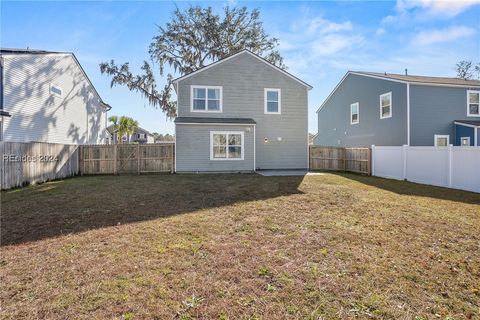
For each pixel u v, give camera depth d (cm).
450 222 527
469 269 338
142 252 384
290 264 347
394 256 373
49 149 1198
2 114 1285
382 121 1847
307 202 686
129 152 1527
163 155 1543
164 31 2405
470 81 1938
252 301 271
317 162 1756
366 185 1021
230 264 347
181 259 362
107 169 1512
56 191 887
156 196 773
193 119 1550
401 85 1698
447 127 1716
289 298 275
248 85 1641
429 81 1705
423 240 432
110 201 714
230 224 509
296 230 473
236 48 2469
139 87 2306
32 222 531
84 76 1984
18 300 271
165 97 2375
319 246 405
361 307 261
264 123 1656
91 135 2148
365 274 323
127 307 260
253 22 2536
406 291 289
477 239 438
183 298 275
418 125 1664
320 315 249
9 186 957
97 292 284
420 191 909
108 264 348
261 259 362
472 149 921
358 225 504
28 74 1444
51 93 1606
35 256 373
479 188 893
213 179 1156
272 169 1658
